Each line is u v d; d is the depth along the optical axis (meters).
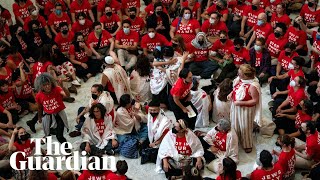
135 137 8.71
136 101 9.84
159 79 9.49
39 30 11.12
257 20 11.32
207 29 11.48
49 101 8.46
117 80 9.44
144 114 9.29
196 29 11.28
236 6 12.28
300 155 7.96
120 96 9.45
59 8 11.86
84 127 8.53
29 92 9.68
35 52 10.71
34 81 9.27
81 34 10.63
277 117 8.93
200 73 10.68
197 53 10.67
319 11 11.95
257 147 8.68
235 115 8.30
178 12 13.04
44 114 8.59
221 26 11.43
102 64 11.00
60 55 10.47
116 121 8.73
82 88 10.50
